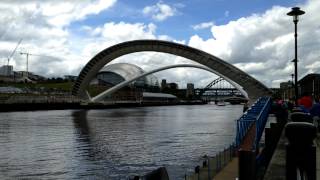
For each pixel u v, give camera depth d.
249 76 93.62
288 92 77.56
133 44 112.50
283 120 28.47
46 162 30.12
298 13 24.73
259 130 19.84
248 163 9.41
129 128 62.81
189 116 104.31
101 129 60.56
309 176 3.70
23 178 24.36
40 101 127.31
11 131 55.62
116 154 34.00
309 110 17.27
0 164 29.23
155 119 89.00
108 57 124.44
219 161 20.52
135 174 25.20
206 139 45.91
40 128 60.84
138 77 174.25
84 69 133.62
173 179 22.84
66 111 123.25
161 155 33.06
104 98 179.25
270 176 9.67
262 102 31.36
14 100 118.44
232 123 74.94
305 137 3.67
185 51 101.25
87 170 26.86
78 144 41.59
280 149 14.48
